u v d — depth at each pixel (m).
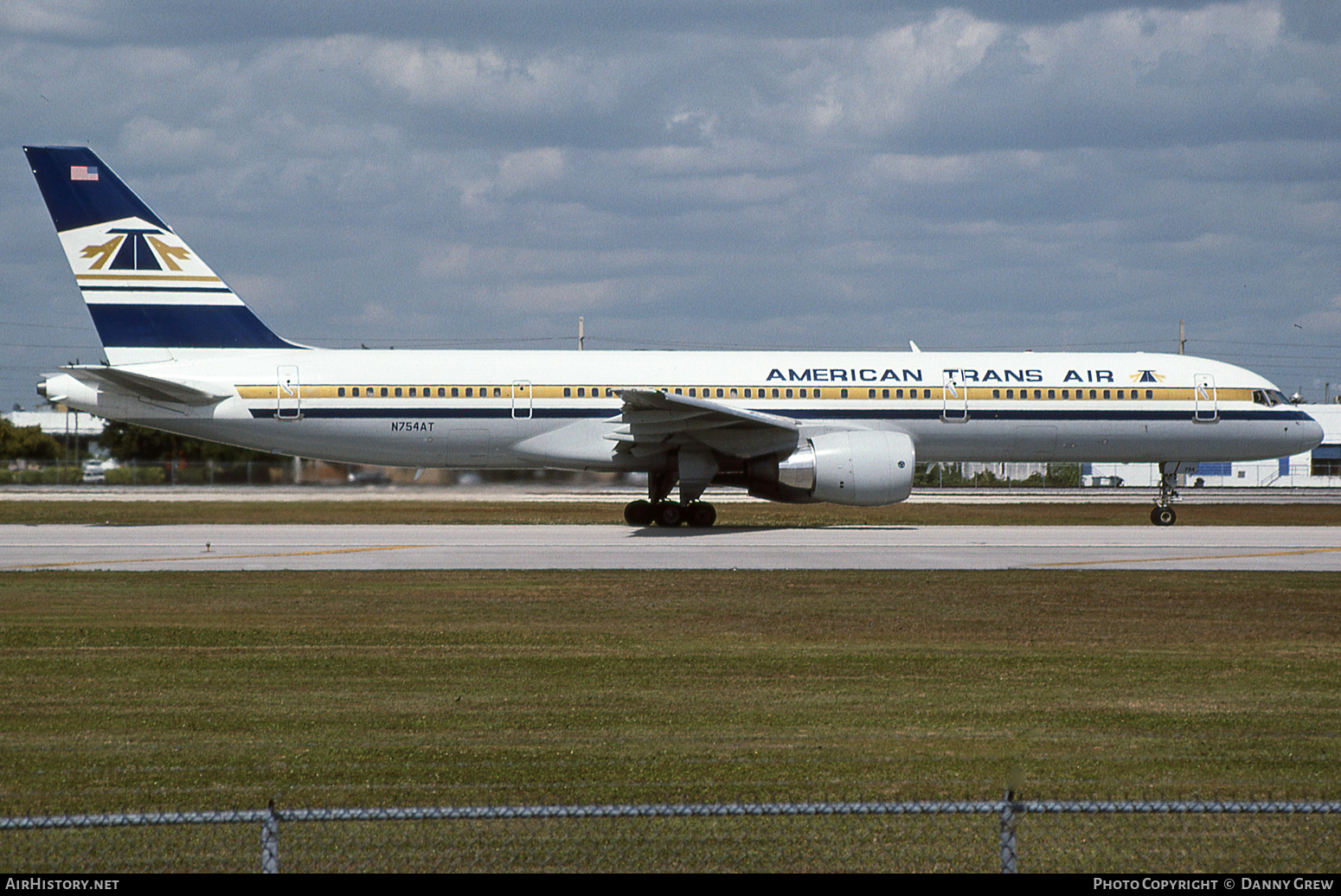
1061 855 33.09
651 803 36.84
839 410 148.38
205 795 37.75
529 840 34.34
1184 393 154.38
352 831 34.97
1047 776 40.28
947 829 35.41
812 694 53.59
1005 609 80.50
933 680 56.84
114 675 57.19
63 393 141.00
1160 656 63.78
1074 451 154.12
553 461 147.25
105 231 143.88
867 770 40.91
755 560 108.50
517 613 77.56
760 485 137.50
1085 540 131.62
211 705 50.97
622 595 86.00
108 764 41.47
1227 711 50.50
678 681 56.41
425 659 61.69
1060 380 152.50
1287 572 101.56
